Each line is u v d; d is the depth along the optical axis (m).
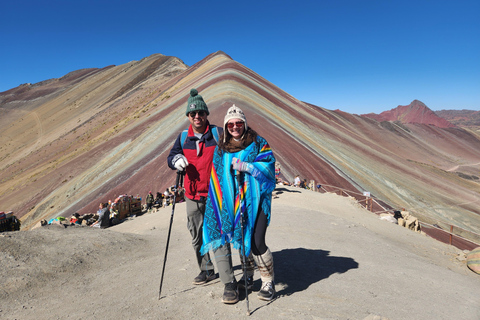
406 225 12.38
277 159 39.56
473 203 55.75
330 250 5.35
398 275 4.20
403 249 6.80
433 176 72.19
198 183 3.16
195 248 3.44
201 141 3.13
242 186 2.85
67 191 49.84
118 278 4.02
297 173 38.38
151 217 12.92
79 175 54.91
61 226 6.57
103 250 5.23
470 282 4.56
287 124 56.34
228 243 3.01
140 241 6.32
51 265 4.27
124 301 3.17
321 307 2.90
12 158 117.69
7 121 184.00
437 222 41.69
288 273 3.92
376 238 7.15
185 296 3.21
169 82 123.81
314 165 42.78
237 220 2.83
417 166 78.31
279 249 5.22
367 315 2.76
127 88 160.50
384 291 3.47
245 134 2.89
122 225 13.03
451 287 4.01
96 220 15.28
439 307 3.17
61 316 2.86
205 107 3.12
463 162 187.25
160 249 5.80
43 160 90.19
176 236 7.22
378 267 4.49
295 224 7.75
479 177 153.38
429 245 8.65
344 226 7.94
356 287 3.51
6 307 3.10
